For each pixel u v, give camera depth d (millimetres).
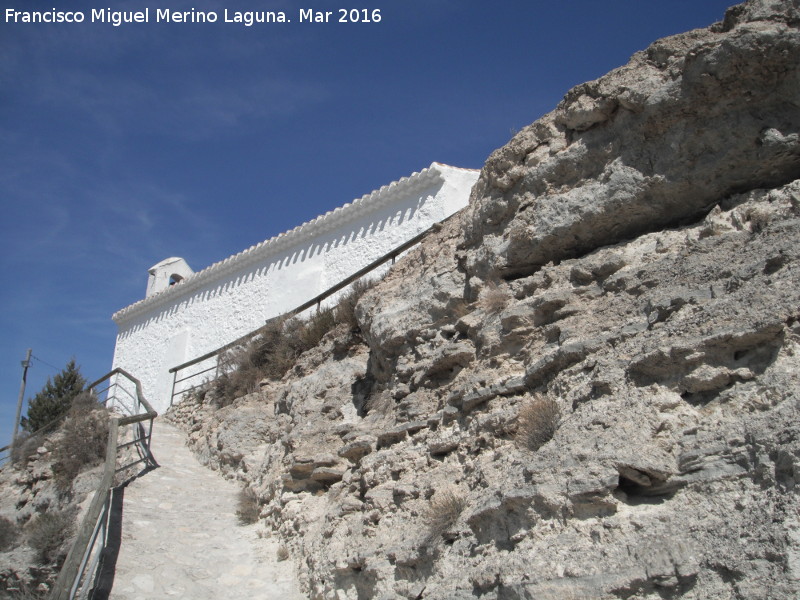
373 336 10258
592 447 5582
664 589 4629
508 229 8453
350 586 7559
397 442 8539
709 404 5414
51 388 27250
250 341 16938
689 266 6430
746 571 4348
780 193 6422
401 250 13391
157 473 13180
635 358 5977
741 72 6703
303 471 10148
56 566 9953
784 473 4613
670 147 7188
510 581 5215
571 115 8070
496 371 7562
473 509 6340
